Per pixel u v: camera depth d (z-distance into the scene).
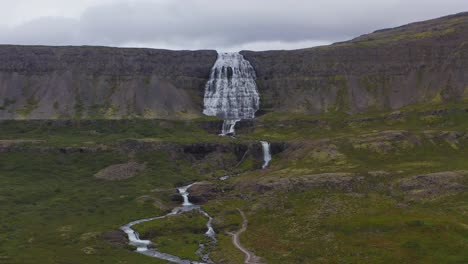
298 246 171.12
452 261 143.75
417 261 146.50
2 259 159.62
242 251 172.88
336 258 155.12
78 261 161.38
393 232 170.50
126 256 169.88
